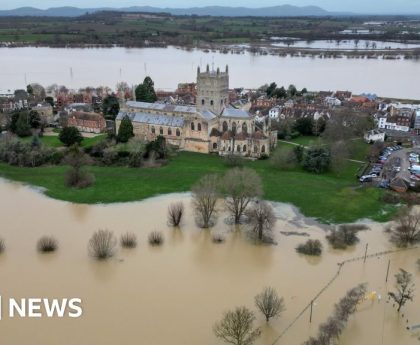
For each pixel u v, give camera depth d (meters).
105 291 113.62
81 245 135.38
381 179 186.12
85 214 156.88
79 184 180.88
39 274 120.31
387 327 101.56
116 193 174.25
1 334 98.31
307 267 125.69
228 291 114.12
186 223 150.62
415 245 137.25
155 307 107.62
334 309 105.12
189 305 108.38
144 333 98.88
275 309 100.81
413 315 105.69
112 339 97.06
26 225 147.88
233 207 152.88
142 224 149.38
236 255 131.75
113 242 136.38
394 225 147.12
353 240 138.62
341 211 159.12
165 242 138.25
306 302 109.94
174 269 123.94
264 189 176.12
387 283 118.19
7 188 179.88
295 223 151.12
